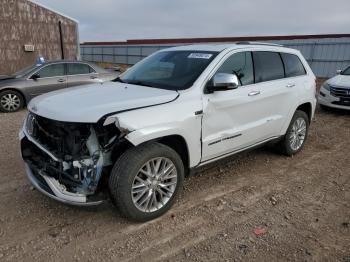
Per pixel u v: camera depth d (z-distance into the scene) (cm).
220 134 394
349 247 305
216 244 307
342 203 391
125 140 309
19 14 1697
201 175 461
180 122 339
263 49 472
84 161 303
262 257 290
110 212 358
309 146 613
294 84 509
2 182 424
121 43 4225
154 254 293
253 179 454
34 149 352
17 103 927
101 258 286
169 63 426
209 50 423
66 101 335
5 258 284
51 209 362
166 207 350
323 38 2241
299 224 343
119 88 383
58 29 1858
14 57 1717
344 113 934
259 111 447
